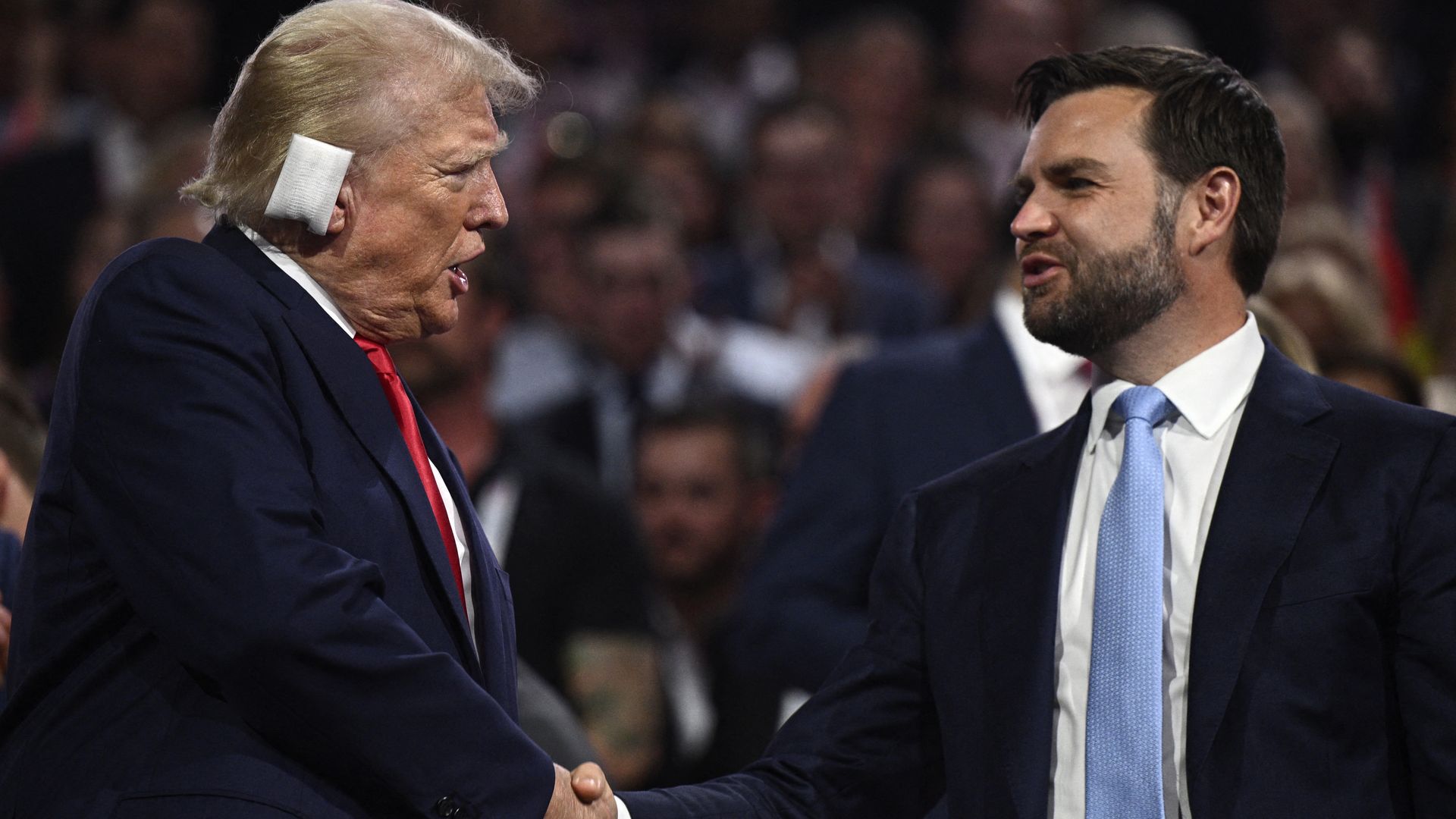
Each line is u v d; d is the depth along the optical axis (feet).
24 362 65.67
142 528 25.41
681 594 54.90
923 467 41.04
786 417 62.85
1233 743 25.68
